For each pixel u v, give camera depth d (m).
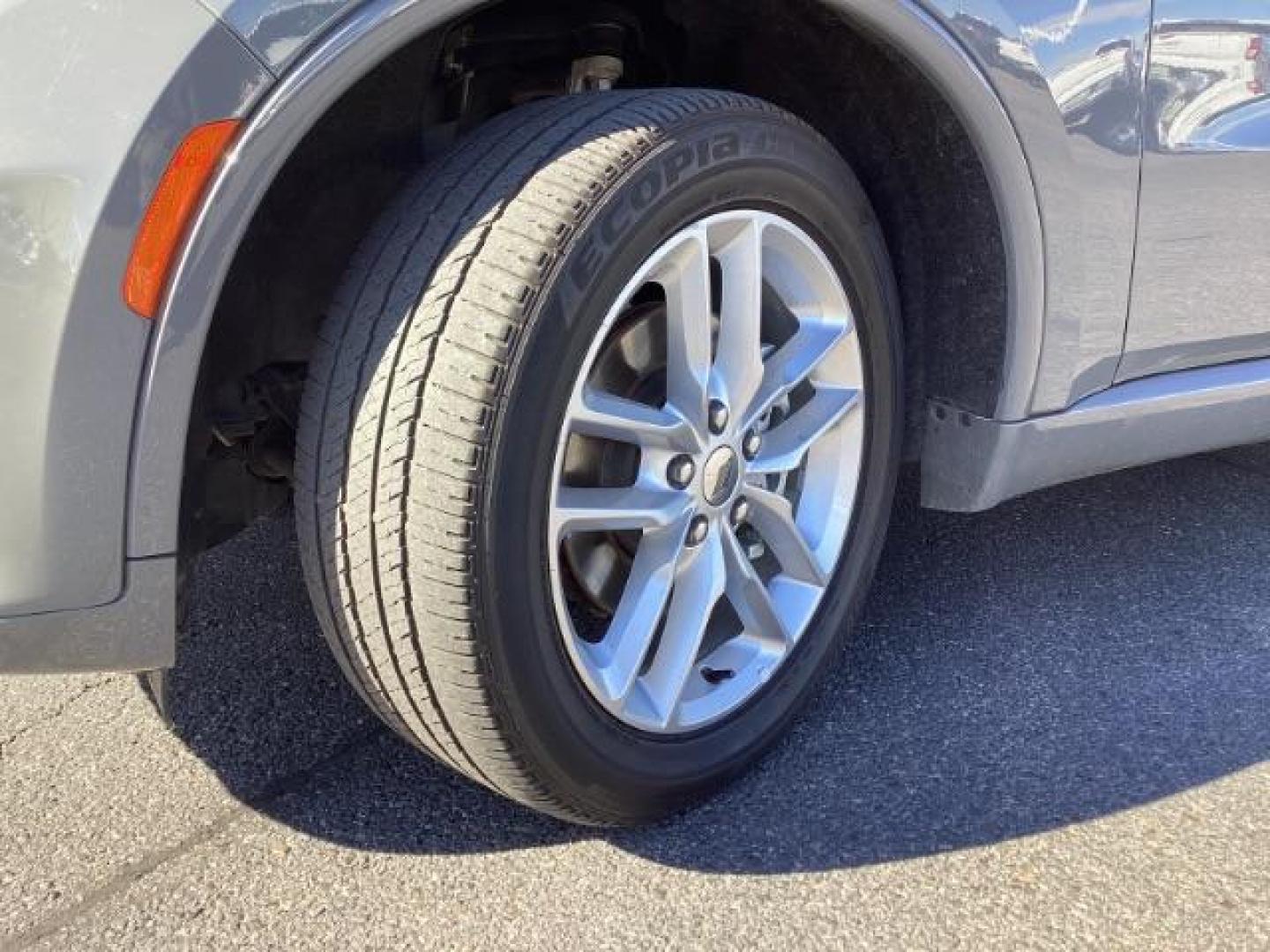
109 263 1.57
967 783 2.26
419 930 1.93
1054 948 1.90
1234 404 2.80
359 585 1.81
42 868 2.07
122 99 1.56
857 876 2.04
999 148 2.18
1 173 1.54
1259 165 2.57
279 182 1.97
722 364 2.12
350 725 2.45
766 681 2.26
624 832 2.14
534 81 2.29
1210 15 2.40
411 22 1.67
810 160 2.09
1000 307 2.35
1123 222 2.40
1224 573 3.06
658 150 1.86
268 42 1.59
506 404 1.74
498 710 1.83
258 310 2.04
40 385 1.59
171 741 2.40
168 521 1.71
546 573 1.86
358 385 1.79
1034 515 3.32
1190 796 2.24
